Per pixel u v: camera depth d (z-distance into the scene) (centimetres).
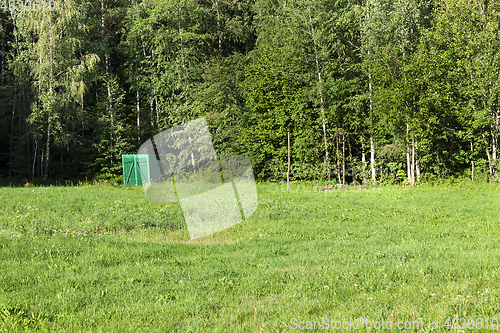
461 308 473
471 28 2541
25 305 527
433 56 2469
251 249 929
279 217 1412
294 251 916
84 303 551
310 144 2822
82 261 793
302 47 2819
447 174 2850
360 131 2945
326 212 1539
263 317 482
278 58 2920
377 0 2566
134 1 3738
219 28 3716
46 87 3166
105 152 3312
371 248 913
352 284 622
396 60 2608
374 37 2573
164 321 477
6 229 1105
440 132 2781
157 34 3422
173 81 3450
